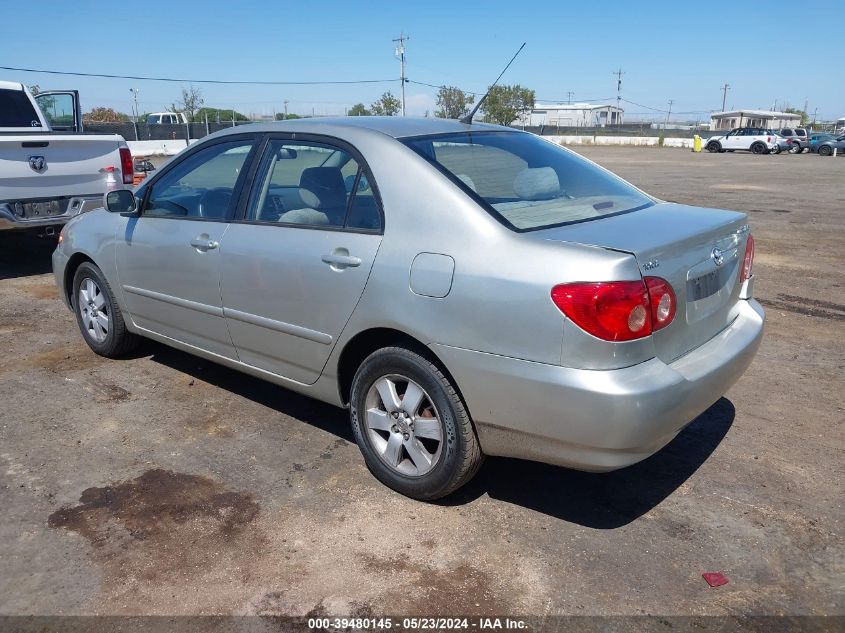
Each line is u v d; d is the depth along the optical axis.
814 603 2.75
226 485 3.59
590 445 2.79
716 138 45.03
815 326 6.20
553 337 2.77
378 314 3.26
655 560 3.00
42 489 3.54
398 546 3.10
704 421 4.30
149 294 4.60
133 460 3.83
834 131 75.94
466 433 3.15
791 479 3.63
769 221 12.35
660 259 2.87
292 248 3.63
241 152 4.10
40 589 2.83
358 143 3.54
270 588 2.83
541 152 3.95
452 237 3.07
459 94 58.94
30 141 7.44
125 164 8.42
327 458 3.86
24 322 6.24
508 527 3.23
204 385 4.85
